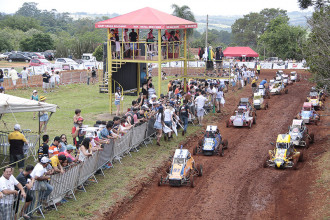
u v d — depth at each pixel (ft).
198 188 52.70
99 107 103.91
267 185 53.78
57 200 42.68
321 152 66.80
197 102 88.02
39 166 38.93
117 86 98.68
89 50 302.66
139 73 106.93
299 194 49.93
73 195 45.27
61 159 43.09
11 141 50.78
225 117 100.89
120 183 52.13
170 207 46.47
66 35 542.16
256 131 86.28
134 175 55.62
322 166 58.59
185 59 105.29
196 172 57.77
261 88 128.88
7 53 274.77
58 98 116.98
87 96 123.24
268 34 251.39
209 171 59.77
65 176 43.39
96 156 51.39
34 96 78.84
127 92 103.30
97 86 144.77
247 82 168.66
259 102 110.63
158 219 43.14
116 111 98.12
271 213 44.70
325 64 68.64
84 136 57.52
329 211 43.24
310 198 48.06
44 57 266.57
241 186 53.42
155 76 182.19
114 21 89.61
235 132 85.46
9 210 35.40
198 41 359.25
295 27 238.48
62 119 86.48
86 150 48.55
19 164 51.26
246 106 92.89
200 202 47.91
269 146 74.08
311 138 74.59
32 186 38.29
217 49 106.83
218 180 55.83
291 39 234.38
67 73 173.06
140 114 71.56
